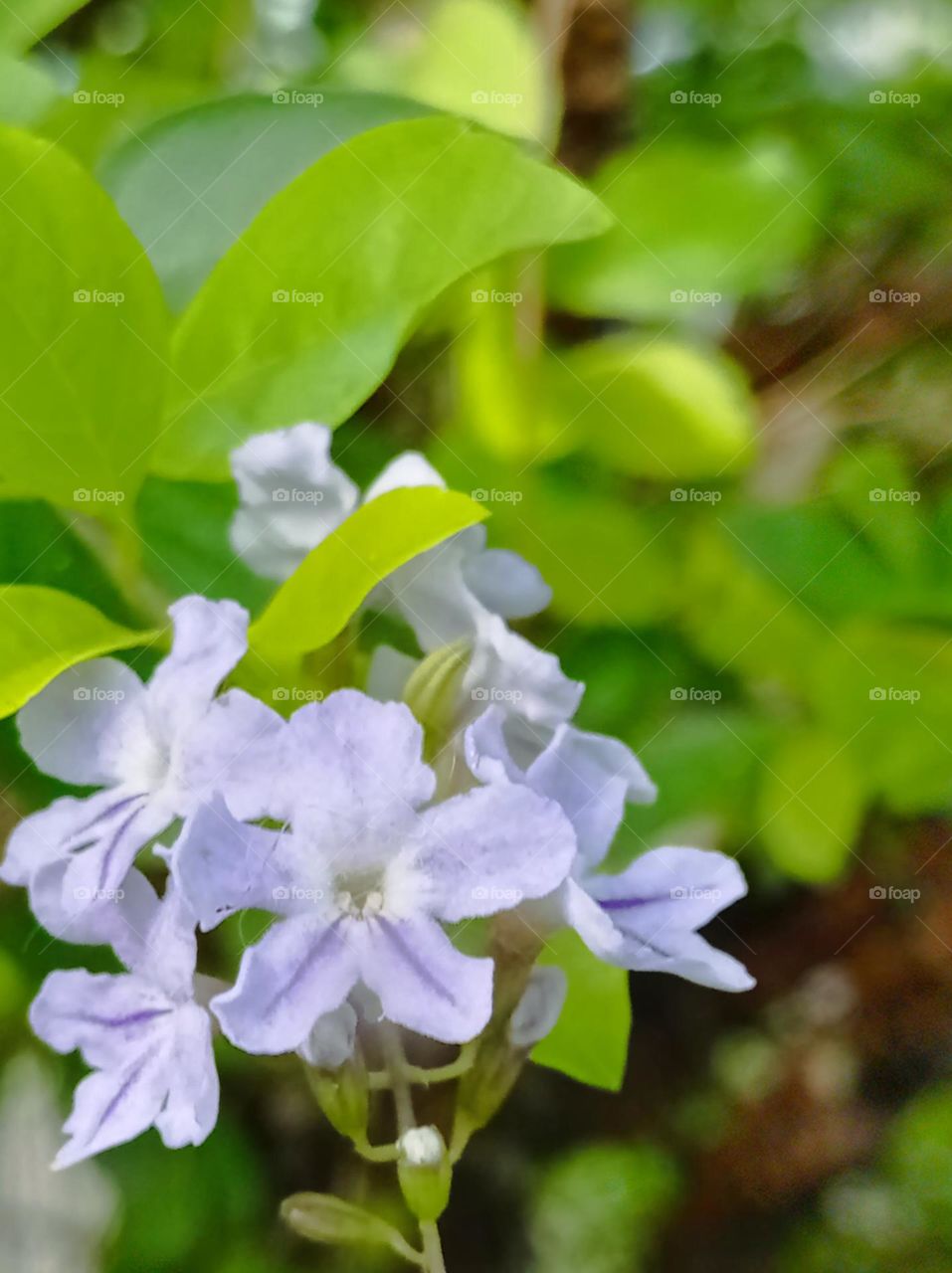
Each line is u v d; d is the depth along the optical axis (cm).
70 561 7
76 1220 9
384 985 5
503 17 8
